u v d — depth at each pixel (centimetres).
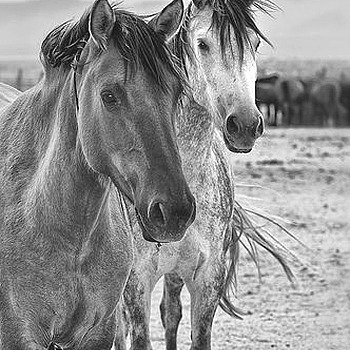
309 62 13488
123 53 773
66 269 836
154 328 1524
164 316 1211
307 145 4609
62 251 834
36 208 841
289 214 2616
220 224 1058
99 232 845
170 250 1029
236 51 1044
